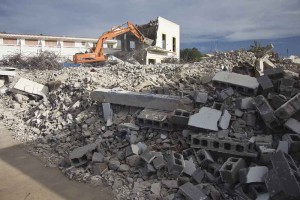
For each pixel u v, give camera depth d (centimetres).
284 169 371
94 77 977
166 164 491
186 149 518
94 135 636
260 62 837
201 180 456
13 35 2559
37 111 866
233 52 1022
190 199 407
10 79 1158
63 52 2784
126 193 456
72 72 1203
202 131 532
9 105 960
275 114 484
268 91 588
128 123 621
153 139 578
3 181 508
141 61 2312
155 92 745
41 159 603
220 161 480
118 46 3269
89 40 3055
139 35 2142
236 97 606
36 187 487
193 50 2948
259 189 407
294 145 439
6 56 1980
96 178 504
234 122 539
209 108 552
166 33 2627
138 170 507
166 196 439
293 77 653
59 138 684
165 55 2538
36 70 1462
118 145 579
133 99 664
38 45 2659
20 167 564
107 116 674
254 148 474
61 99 871
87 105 762
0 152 639
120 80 955
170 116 573
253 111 544
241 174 420
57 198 451
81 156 542
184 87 754
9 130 777
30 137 722
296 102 486
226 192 432
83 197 454
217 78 640
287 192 360
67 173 531
